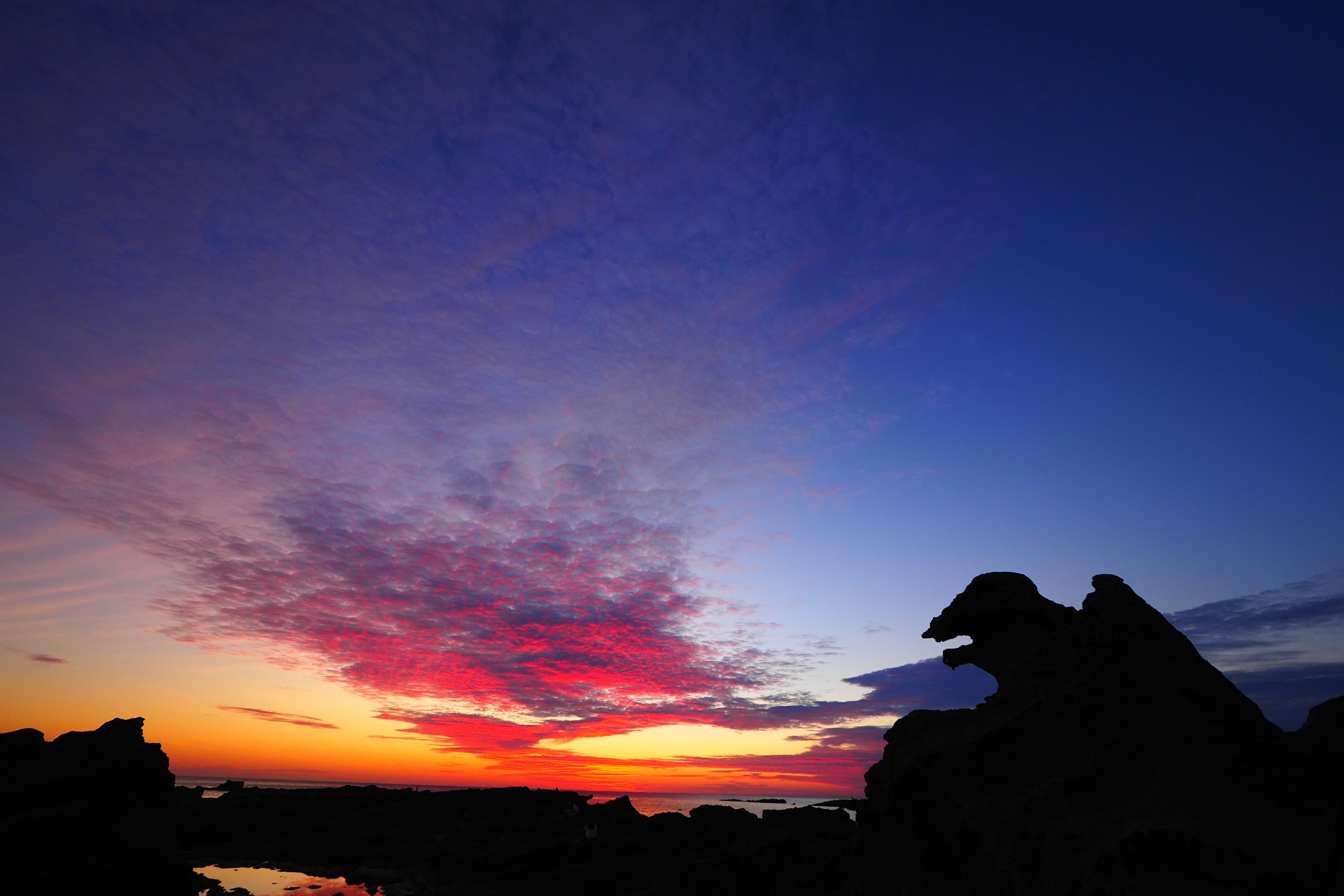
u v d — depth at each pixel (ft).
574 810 149.38
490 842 134.72
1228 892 31.65
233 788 252.01
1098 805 39.86
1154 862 33.94
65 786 85.51
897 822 52.60
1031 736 47.70
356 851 135.54
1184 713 41.42
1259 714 41.65
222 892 97.45
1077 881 35.58
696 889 71.20
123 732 98.17
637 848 114.21
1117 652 45.78
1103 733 42.88
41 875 74.08
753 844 77.00
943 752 50.29
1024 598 58.49
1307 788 35.37
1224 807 36.11
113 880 78.95
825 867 69.46
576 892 96.02
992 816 44.21
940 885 47.91
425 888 105.60
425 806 180.96
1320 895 31.01
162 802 95.55
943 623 62.64
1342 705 46.44
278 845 142.92
